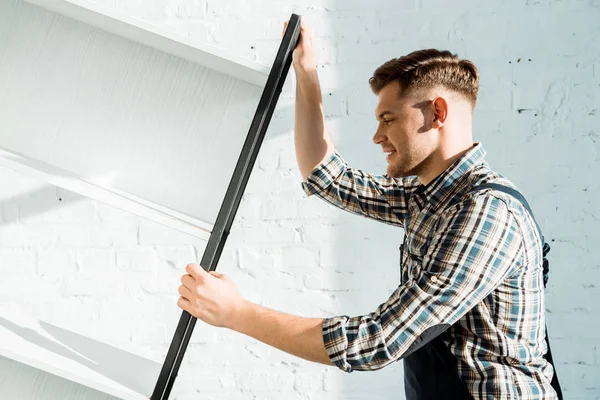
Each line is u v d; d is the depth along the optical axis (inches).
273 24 80.0
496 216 44.8
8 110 51.3
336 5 79.8
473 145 52.1
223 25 80.4
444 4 79.3
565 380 80.4
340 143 80.6
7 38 51.4
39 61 51.3
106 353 53.2
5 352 43.3
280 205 81.8
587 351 80.4
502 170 80.0
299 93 59.6
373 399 82.4
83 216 82.6
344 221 81.7
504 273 44.7
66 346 51.3
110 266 82.7
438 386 49.3
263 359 82.9
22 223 82.4
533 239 46.8
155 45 48.9
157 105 50.9
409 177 61.7
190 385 82.9
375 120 80.4
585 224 79.7
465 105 51.3
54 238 82.5
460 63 51.5
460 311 44.2
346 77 80.2
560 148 79.6
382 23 79.7
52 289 82.6
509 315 47.3
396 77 50.8
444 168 51.2
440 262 44.5
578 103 79.2
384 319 44.3
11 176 82.3
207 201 50.3
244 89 50.4
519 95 79.5
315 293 81.9
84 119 51.1
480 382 47.9
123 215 82.7
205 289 44.4
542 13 79.0
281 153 81.5
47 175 43.6
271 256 82.0
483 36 79.3
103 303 82.7
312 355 44.8
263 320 45.1
